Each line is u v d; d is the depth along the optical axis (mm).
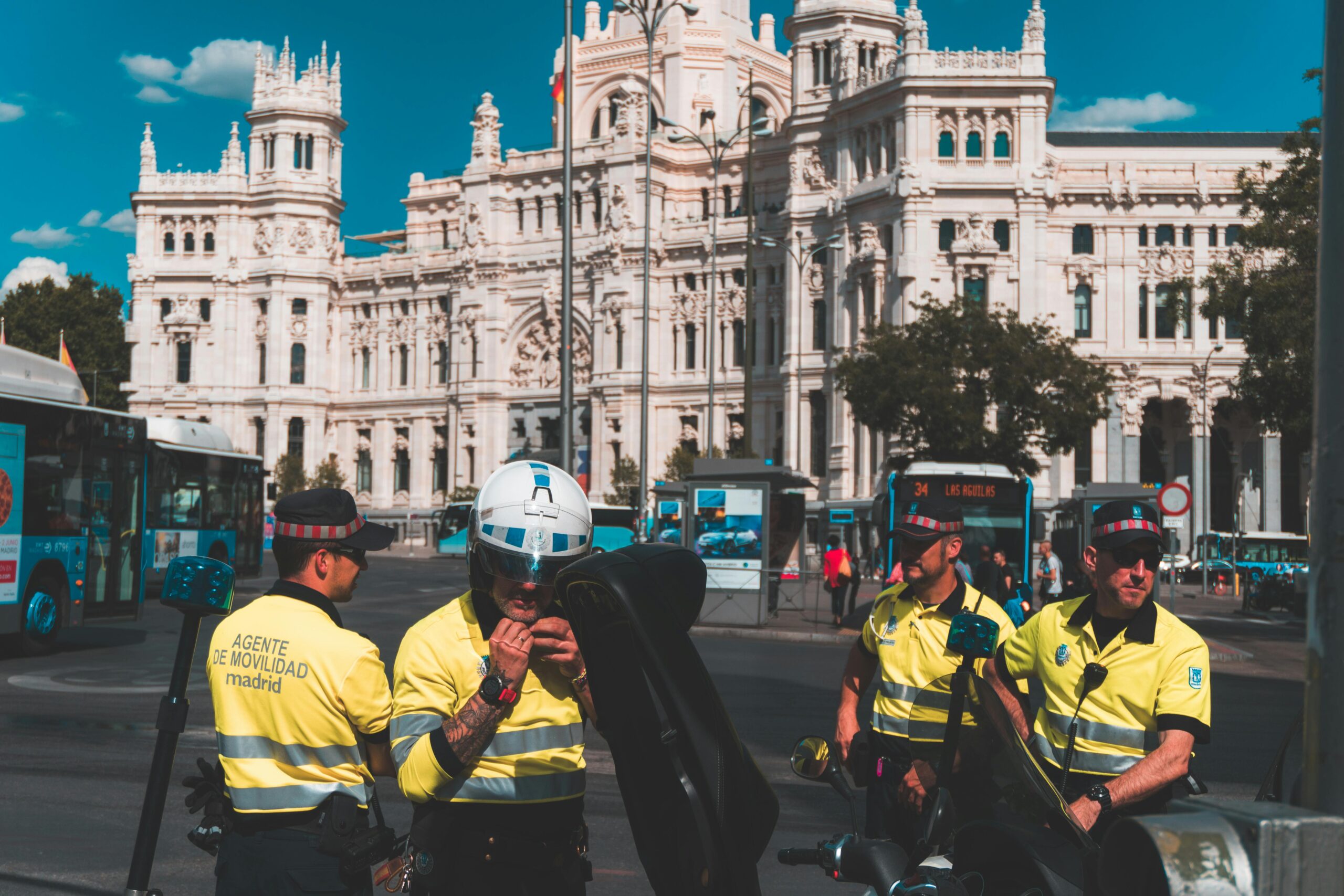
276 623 4887
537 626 4531
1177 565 77938
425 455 116750
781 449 97438
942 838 4777
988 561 25391
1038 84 80562
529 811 4637
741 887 3881
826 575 34812
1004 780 4676
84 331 91938
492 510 4605
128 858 9586
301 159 120875
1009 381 52438
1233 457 90125
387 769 4961
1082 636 5977
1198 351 83188
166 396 120188
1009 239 81312
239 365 120062
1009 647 6449
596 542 68000
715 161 58250
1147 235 83812
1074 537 46438
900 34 91750
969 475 33062
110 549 25375
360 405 120688
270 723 4793
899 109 82500
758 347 99188
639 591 4023
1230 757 15492
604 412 104375
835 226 88562
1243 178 36188
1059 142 93250
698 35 107375
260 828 4777
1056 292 83750
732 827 3879
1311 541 3148
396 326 119688
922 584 6883
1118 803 5363
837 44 90062
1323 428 3123
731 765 3914
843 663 26062
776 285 98062
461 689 4672
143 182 120750
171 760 5398
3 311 91562
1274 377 34438
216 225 120625
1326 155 3201
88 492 24562
